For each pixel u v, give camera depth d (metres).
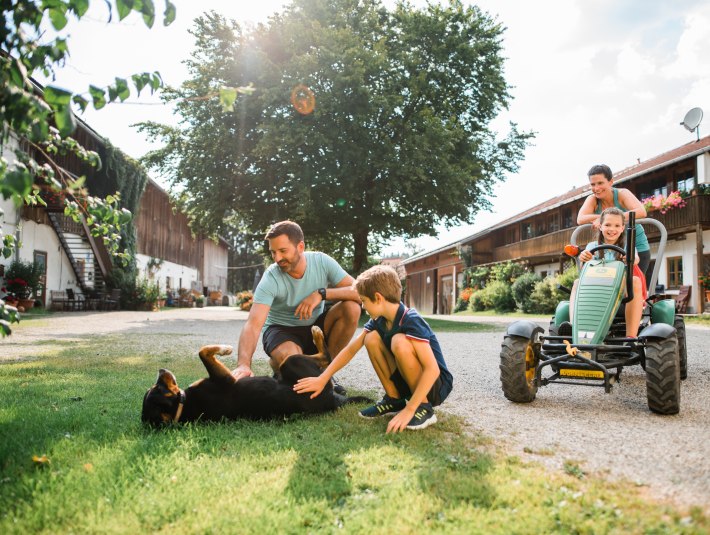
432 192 18.22
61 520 1.68
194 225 22.41
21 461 2.17
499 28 20.53
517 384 3.55
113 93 1.87
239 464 2.18
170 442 2.45
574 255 4.19
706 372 4.95
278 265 3.39
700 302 15.84
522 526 1.62
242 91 2.00
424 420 2.79
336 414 3.10
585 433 2.79
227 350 2.84
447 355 6.85
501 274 24.55
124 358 5.99
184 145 19.62
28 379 4.38
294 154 16.97
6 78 1.64
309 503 1.79
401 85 18.59
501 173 22.19
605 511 1.72
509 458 2.30
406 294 41.91
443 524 1.65
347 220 19.77
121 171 22.69
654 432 2.81
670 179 18.66
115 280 23.16
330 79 16.78
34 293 18.58
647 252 4.34
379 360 2.96
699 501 1.83
